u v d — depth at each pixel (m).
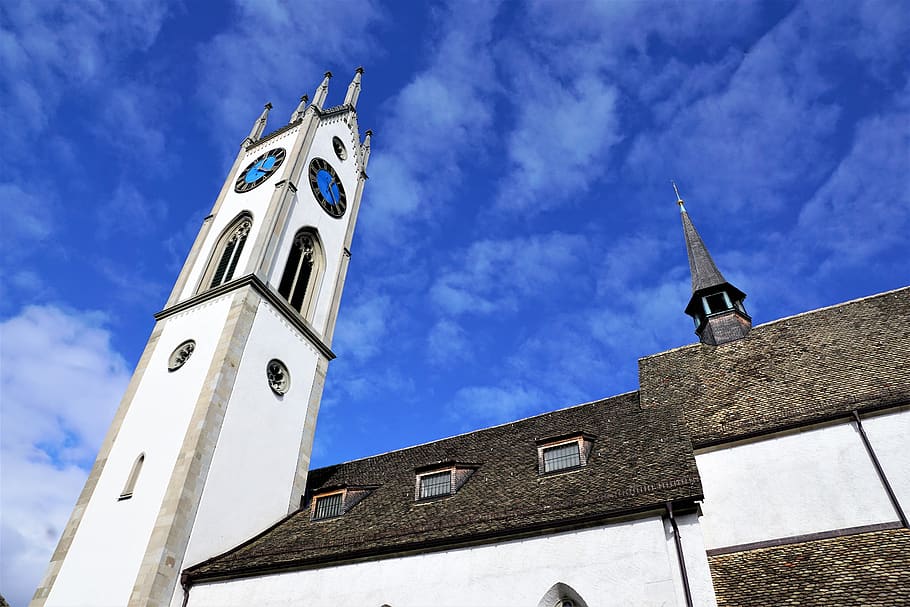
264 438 24.25
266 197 30.67
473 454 23.11
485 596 14.77
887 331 19.67
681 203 33.06
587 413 22.84
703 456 17.91
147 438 22.88
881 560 13.05
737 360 22.06
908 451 15.33
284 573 18.23
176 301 28.28
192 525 20.09
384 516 19.48
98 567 19.86
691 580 12.77
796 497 15.96
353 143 38.28
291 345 27.44
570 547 14.52
